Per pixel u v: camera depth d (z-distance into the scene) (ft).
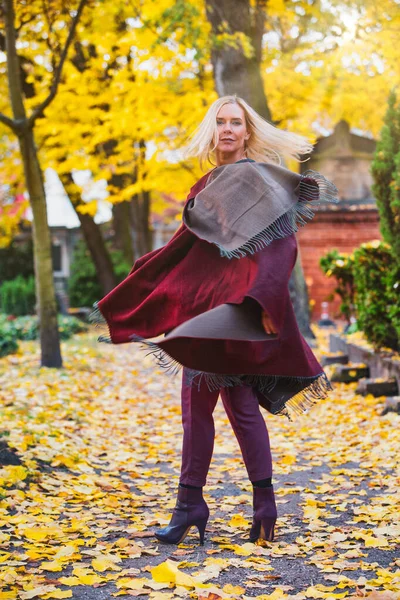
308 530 11.62
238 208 9.99
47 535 10.91
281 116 48.75
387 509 12.38
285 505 13.28
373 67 43.86
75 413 22.44
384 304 25.84
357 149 81.66
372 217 71.51
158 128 43.86
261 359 9.86
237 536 11.35
